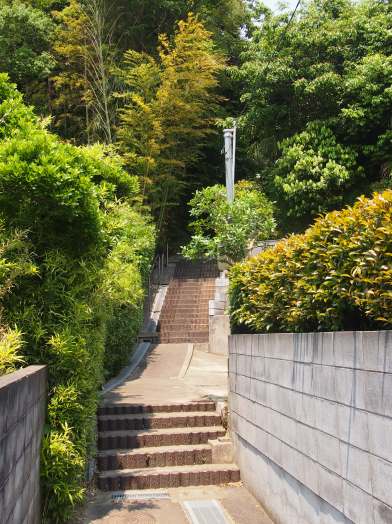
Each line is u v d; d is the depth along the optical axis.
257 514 4.31
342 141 12.51
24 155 3.57
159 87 15.20
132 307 9.68
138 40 17.42
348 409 2.85
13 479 2.44
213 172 19.03
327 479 3.10
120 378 9.20
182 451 5.42
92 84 15.77
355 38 12.62
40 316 4.01
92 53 15.41
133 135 14.88
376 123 11.93
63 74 15.63
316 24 12.87
